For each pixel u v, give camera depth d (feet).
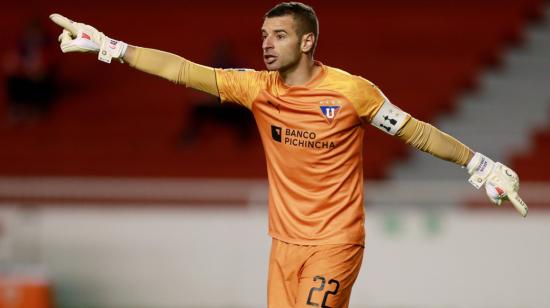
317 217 66.23
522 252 126.11
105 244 129.18
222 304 128.26
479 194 126.62
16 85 179.32
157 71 66.74
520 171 170.60
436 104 185.37
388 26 200.64
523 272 126.00
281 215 67.05
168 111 186.60
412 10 202.90
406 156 170.81
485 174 67.67
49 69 179.11
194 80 66.95
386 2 204.44
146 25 202.18
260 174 171.22
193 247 128.88
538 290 125.80
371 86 65.31
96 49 66.23
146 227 129.18
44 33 179.63
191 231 128.98
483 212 126.11
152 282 128.88
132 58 66.54
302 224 66.54
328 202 66.08
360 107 64.80
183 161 173.99
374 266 126.41
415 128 65.92
